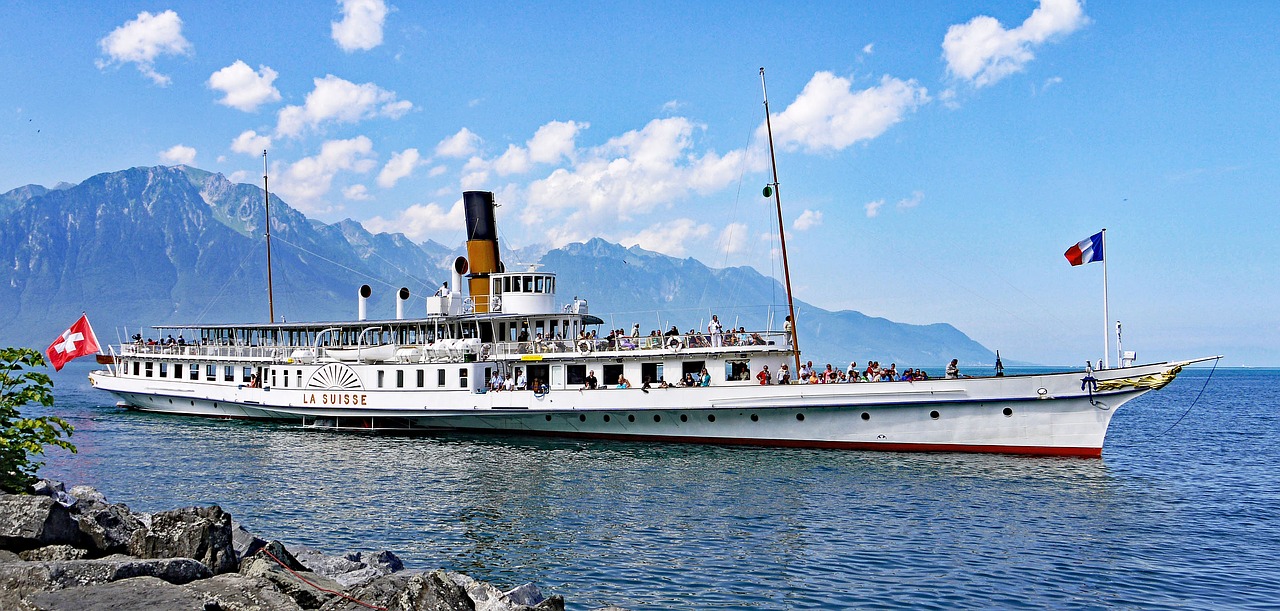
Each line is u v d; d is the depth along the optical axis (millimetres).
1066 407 41719
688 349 49062
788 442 46344
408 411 53656
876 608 21078
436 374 53062
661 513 31219
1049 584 23031
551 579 23219
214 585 14906
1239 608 21250
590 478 38344
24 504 16312
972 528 29141
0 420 18391
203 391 64375
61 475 39438
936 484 36594
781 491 35188
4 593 13492
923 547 26672
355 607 15430
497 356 53312
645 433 49375
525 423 52531
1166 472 43562
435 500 33625
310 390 56938
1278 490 37938
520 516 30781
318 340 63125
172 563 15336
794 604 21281
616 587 22562
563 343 53312
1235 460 49250
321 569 21016
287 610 14070
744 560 25094
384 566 22172
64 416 66562
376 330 62375
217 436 54000
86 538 17016
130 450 47719
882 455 43656
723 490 35438
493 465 42062
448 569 24125
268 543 19391
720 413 47312
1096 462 41125
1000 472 39094
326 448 48469
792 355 49094
